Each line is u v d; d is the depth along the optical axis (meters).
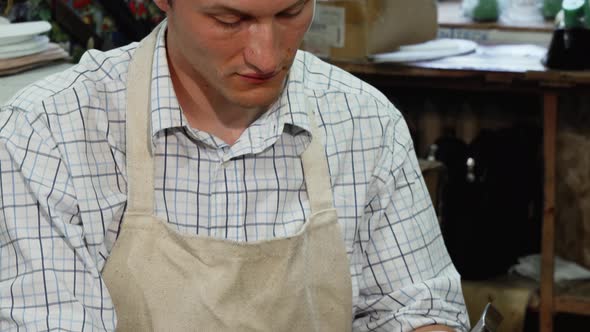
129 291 1.42
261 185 1.48
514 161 3.06
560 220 3.02
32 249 1.37
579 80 2.62
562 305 2.87
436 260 1.63
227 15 1.22
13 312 1.36
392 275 1.59
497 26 3.24
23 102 1.42
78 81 1.45
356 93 1.60
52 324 1.35
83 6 2.73
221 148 1.46
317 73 1.62
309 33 2.82
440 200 2.94
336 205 1.54
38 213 1.39
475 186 2.94
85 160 1.41
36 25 2.27
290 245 1.45
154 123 1.41
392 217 1.59
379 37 2.79
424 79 2.84
